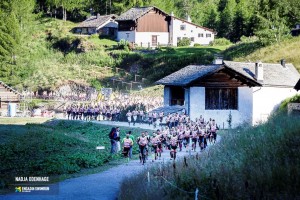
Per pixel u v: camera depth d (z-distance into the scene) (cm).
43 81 10444
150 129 5512
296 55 8688
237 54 9625
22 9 13038
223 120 5847
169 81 6303
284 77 6375
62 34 13338
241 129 3844
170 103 6431
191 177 2209
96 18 13788
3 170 3089
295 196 1817
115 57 11469
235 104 5891
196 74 6025
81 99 9275
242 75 5850
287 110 4828
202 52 10538
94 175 3042
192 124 4447
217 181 2041
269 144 2425
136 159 3791
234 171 2133
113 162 3641
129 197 2219
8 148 3697
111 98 8550
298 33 10200
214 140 4231
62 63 11688
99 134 5503
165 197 2081
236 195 1908
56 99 9294
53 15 16175
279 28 9762
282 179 1934
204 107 5819
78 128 6081
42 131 4772
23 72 10719
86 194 2433
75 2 15475
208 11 16050
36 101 8975
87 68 11225
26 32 12938
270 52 9081
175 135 3578
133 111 6256
